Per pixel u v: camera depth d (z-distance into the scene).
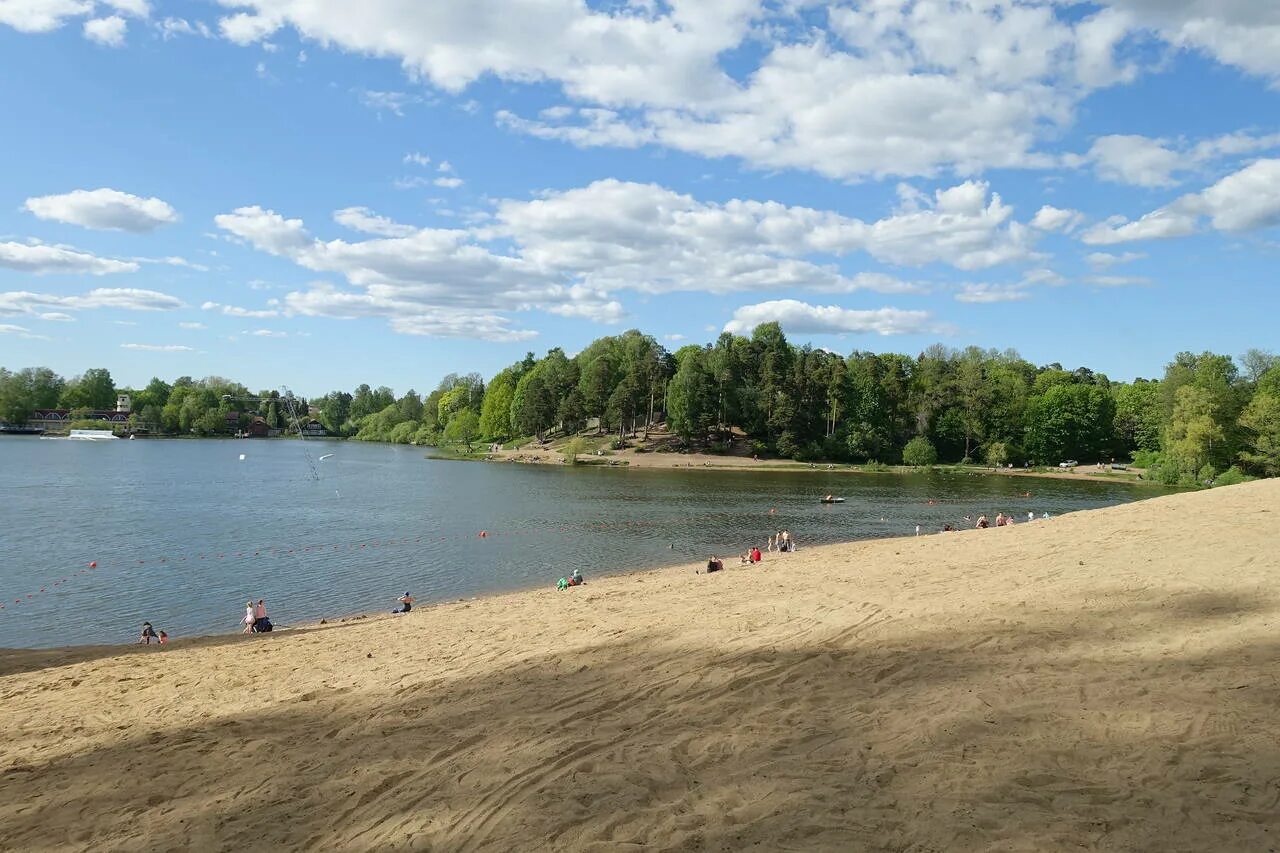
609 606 20.16
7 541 42.41
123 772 9.48
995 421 114.62
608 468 101.69
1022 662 11.11
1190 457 81.25
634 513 57.19
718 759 8.38
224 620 28.16
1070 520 29.50
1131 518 26.06
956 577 18.97
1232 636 11.50
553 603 22.59
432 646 16.69
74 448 130.38
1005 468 105.88
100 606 29.81
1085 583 16.09
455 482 81.25
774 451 115.00
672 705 10.41
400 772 8.70
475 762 8.84
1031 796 7.02
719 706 10.19
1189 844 6.08
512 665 13.58
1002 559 21.19
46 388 189.12
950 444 119.25
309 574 35.62
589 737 9.37
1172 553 18.67
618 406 117.56
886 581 19.47
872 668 11.37
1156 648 11.28
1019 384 121.31
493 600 26.88
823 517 55.78
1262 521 21.70
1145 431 106.19
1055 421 110.25
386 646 17.34
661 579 28.52
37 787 9.19
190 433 184.88
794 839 6.48
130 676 15.92
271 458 117.88
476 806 7.66
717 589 21.50
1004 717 8.97
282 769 9.15
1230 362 90.75
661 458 109.75
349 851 6.96
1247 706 8.77
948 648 12.14
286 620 28.17
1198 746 7.84
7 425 175.38
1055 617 13.53
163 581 33.91
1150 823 6.42
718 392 115.00
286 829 7.48
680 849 6.46
